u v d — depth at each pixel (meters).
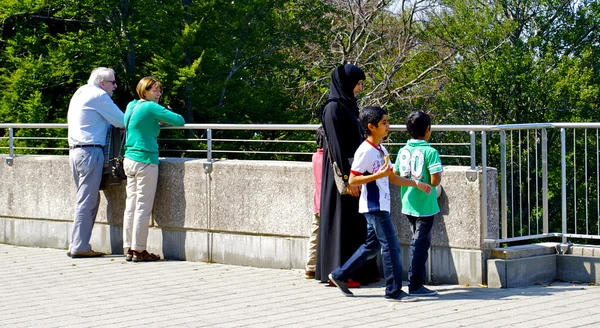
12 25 25.53
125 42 24.03
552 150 18.55
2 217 11.02
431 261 7.75
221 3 24.38
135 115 9.28
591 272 7.64
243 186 8.92
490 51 30.25
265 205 8.77
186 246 9.36
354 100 7.62
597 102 30.88
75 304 7.10
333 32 26.86
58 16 24.25
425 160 7.05
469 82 29.67
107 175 9.68
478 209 7.47
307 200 8.48
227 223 9.05
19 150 22.19
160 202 9.52
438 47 30.06
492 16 31.00
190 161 9.34
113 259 9.55
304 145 22.38
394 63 26.77
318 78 26.59
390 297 6.94
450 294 7.16
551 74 30.34
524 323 5.97
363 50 26.52
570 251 7.80
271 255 8.73
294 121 25.20
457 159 22.11
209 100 23.55
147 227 9.38
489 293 7.15
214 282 8.02
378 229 6.93
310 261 8.09
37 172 10.66
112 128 9.80
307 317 6.38
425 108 29.12
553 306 6.55
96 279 8.31
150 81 9.41
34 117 22.27
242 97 24.25
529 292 7.17
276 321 6.26
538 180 8.61
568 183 17.89
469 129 7.51
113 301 7.20
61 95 25.12
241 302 7.04
